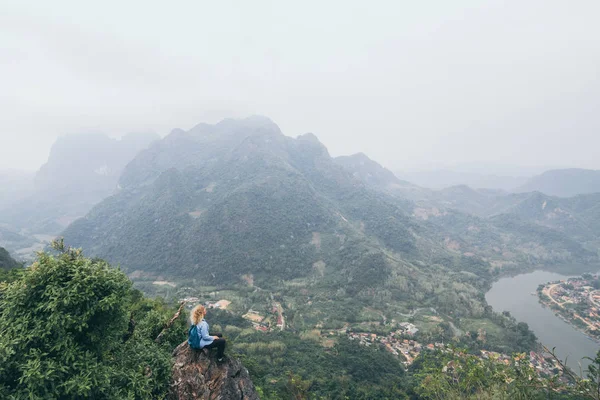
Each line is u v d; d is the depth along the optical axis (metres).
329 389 46.16
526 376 10.31
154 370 10.11
